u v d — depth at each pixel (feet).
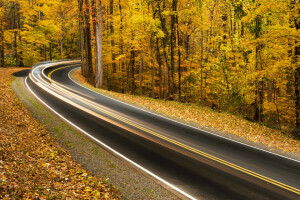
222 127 43.73
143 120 45.06
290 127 47.03
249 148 34.30
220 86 68.90
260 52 50.93
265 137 39.65
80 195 20.40
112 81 108.17
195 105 63.62
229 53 63.98
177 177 25.14
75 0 100.89
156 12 64.54
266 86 63.82
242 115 61.05
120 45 87.40
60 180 22.66
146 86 100.53
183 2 62.75
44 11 115.96
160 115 49.62
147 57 83.71
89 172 25.80
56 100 55.42
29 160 24.84
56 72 101.40
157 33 62.13
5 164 21.83
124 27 78.38
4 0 114.52
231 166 28.02
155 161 28.71
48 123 39.45
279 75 50.90
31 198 17.67
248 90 61.05
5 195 16.80
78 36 171.83
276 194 22.35
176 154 30.86
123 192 22.38
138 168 26.91
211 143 35.47
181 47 66.64
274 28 45.16
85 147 31.83
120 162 28.22
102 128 39.32
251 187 23.48
